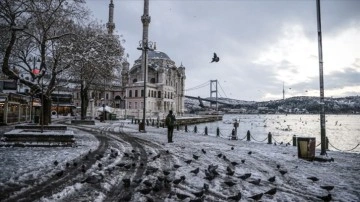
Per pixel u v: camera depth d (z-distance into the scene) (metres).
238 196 6.13
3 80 34.94
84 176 8.27
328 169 10.63
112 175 8.52
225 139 22.97
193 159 11.76
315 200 6.70
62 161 10.30
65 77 24.72
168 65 113.25
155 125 40.69
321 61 13.20
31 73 19.41
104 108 47.28
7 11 15.98
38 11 16.86
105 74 23.08
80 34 20.44
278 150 16.17
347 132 69.62
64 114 72.94
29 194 6.53
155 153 13.22
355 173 9.93
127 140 18.77
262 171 9.88
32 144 13.62
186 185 7.66
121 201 6.02
